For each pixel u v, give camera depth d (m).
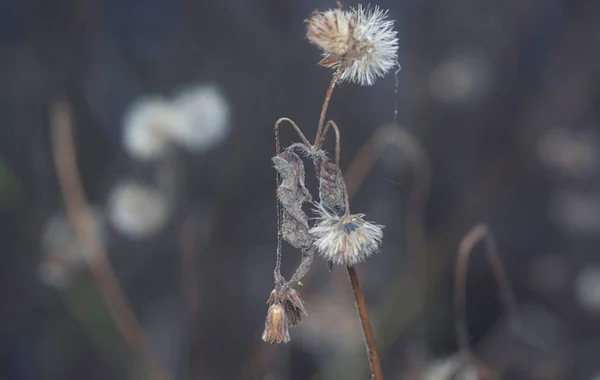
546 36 1.37
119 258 1.02
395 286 0.96
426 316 1.00
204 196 1.11
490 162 1.25
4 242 1.02
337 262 0.51
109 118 1.15
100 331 0.93
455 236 1.12
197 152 1.11
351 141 1.21
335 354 0.90
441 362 0.65
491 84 1.31
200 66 1.25
